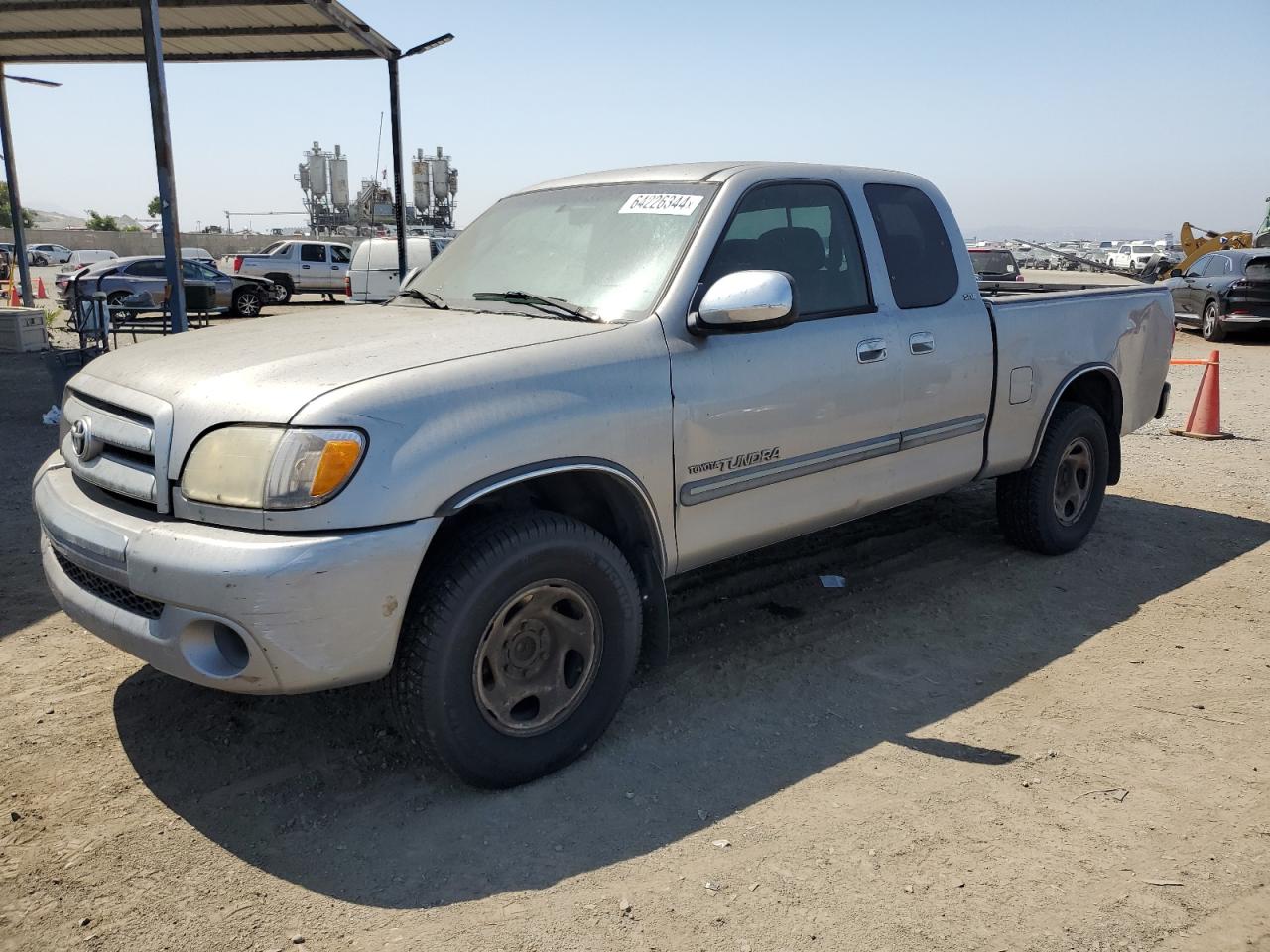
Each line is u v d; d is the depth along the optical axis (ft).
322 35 41.19
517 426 9.77
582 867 8.99
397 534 8.91
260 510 8.77
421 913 8.36
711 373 11.53
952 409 14.80
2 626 14.35
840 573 16.84
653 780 10.46
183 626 8.84
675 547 11.55
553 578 10.08
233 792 10.16
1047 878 8.84
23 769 10.56
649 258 12.06
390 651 9.14
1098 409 18.57
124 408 9.97
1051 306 16.57
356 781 10.39
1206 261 62.95
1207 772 10.69
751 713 11.98
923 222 15.07
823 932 8.12
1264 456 26.96
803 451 12.71
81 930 8.12
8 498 21.20
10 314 44.86
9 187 57.21
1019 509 17.20
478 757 9.82
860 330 13.32
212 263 91.56
